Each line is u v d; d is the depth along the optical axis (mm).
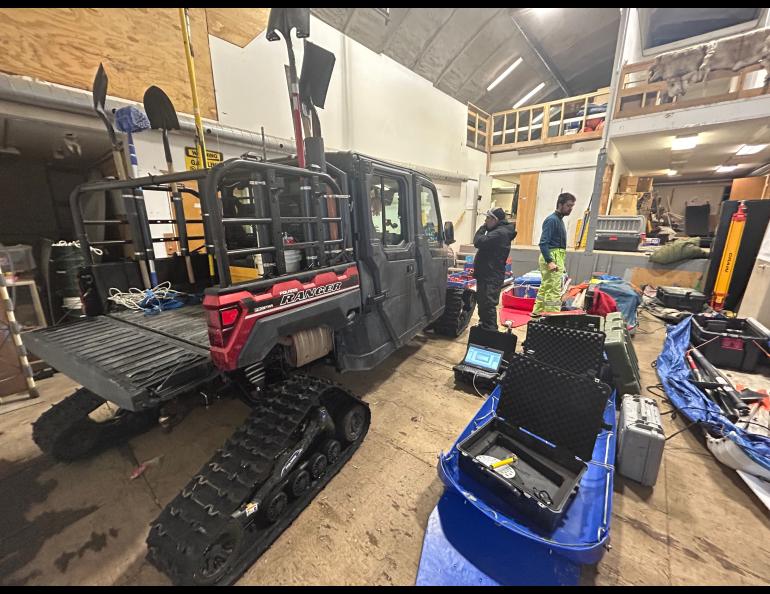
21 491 1917
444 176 9328
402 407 2713
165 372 1460
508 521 1458
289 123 5543
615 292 4562
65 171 5348
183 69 4211
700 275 5609
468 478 1756
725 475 2016
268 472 1522
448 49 8180
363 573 1453
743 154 7992
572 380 1836
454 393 2936
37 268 3846
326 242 2064
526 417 1976
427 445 2260
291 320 1788
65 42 3318
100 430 2203
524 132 12203
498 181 13008
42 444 2045
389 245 2797
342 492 1874
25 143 3912
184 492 1472
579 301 4809
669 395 2713
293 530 1648
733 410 2369
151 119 2748
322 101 2211
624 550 1554
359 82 6891
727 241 4594
